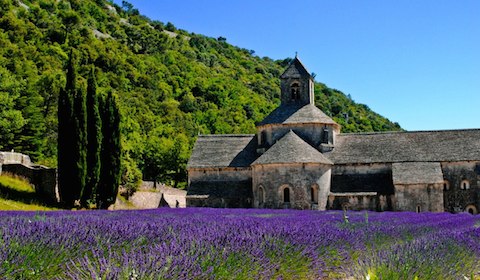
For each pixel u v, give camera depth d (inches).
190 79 6161.4
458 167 2047.2
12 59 3757.4
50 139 2871.6
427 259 426.3
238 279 358.3
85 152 1758.1
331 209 1983.3
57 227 474.6
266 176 1951.3
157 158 3469.5
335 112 6584.6
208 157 2222.0
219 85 5979.3
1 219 657.0
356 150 2159.2
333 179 2092.8
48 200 1734.7
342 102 7170.3
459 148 2091.5
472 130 2181.3
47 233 434.9
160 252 342.0
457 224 1030.4
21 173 1795.0
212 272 336.8
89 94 1822.1
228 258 369.7
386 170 2084.2
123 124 3292.3
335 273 487.8
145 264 298.7
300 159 1924.2
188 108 5246.1
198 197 2095.2
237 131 4734.3
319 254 481.4
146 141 3523.6
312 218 1072.2
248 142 2299.5
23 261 342.6
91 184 1796.3
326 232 604.4
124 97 4527.6
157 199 2469.2
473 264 515.8
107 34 7347.4
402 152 2117.4
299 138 2043.6
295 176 1923.0
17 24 5128.0
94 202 1836.9
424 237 634.8
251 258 389.4
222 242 420.5
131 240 456.1
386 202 1977.1
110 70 5393.7
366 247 579.5
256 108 5703.7
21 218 657.0
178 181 3624.5
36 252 370.3
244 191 2101.4
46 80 3129.9
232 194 2095.2
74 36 5851.4
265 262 401.1
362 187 2041.1
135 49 6983.3
